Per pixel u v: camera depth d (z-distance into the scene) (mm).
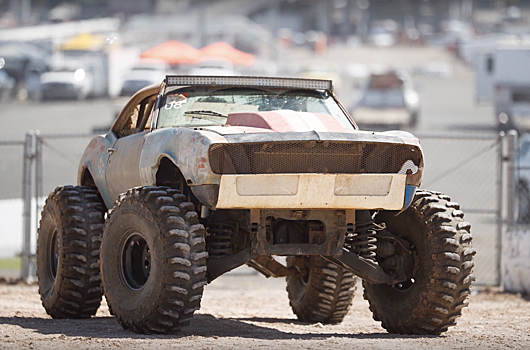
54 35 177375
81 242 22125
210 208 18266
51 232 23500
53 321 21938
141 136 20750
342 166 18094
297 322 24125
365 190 18219
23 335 18344
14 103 132875
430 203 19438
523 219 47469
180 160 18094
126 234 18984
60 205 22703
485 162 78125
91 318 23203
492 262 43875
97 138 23859
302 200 17859
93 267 22234
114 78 142625
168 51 116812
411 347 17031
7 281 35844
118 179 21578
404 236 19938
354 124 21484
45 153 74438
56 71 139000
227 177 17406
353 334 20188
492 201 61344
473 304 29812
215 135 17609
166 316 17734
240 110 20844
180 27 189000
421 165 18609
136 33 187000
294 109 21266
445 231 19016
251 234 18484
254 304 29703
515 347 17672
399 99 98875
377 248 19938
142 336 17922
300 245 18906
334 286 23312
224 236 18969
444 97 156500
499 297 32031
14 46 156125
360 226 19984
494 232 51625
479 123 109875
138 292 18516
